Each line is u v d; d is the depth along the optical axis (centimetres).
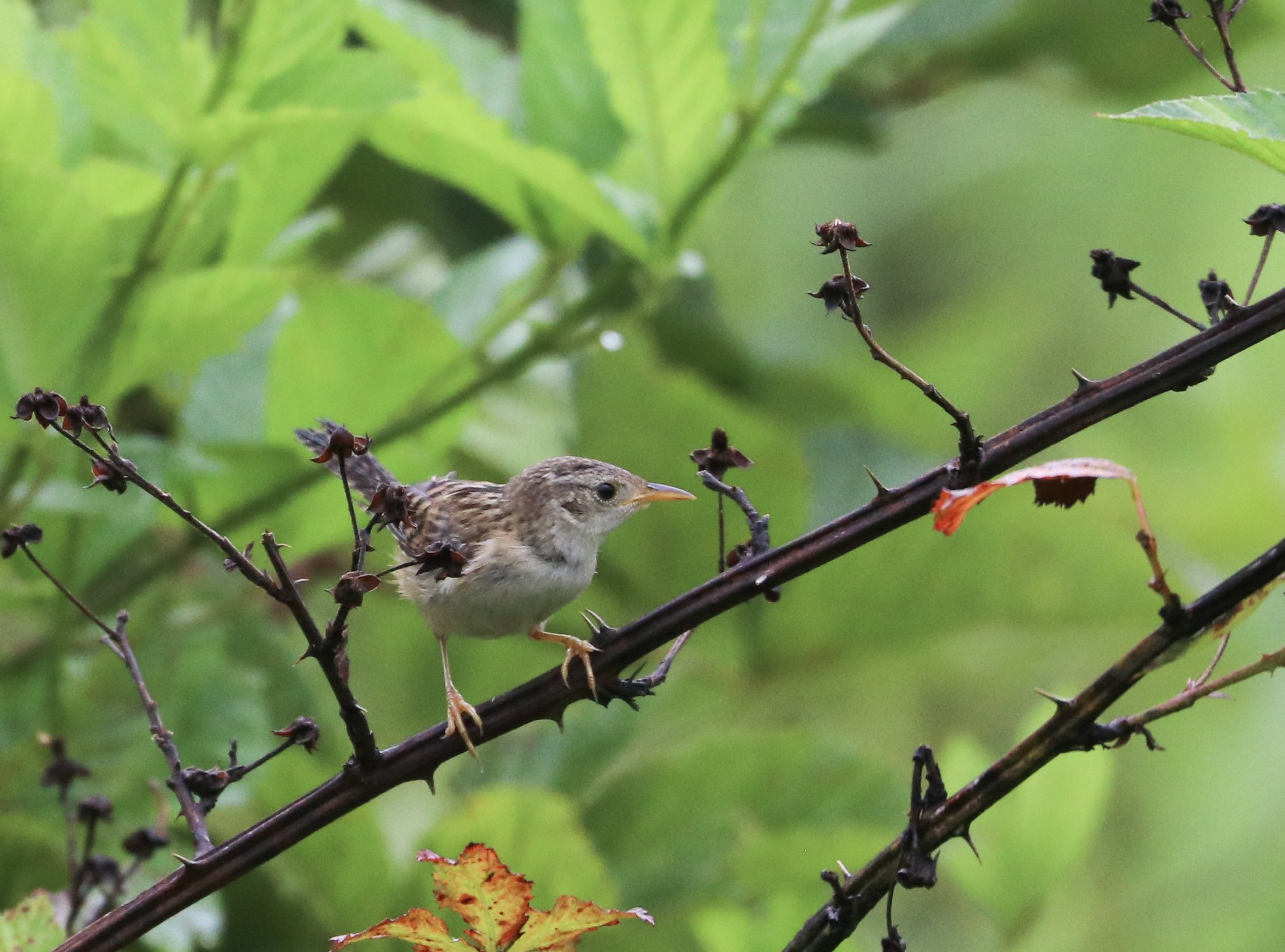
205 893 438
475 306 936
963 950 1102
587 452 974
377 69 729
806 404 1142
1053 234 1444
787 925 754
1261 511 1373
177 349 741
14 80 712
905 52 1087
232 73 727
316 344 845
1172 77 1088
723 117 770
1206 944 1095
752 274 1364
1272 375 1414
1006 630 931
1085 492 427
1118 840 1204
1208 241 1436
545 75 842
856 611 917
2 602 816
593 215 771
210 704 830
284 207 786
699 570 971
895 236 1430
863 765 864
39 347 719
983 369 1398
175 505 395
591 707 945
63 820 759
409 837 970
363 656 976
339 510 858
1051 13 1074
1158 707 418
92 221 700
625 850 838
